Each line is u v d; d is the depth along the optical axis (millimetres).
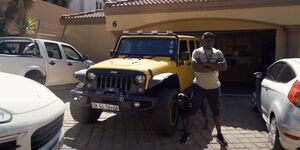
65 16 14461
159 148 4945
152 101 5145
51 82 8844
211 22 11492
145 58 6516
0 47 8148
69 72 9500
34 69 8156
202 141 5328
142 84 5289
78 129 5906
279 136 4438
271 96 5238
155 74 5531
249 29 11102
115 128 6031
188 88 7156
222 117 7117
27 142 2680
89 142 5195
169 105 5273
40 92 3475
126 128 6043
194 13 10852
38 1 16219
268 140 5238
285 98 4422
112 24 11812
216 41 15242
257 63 14727
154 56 6582
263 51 14555
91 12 15227
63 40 14367
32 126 2723
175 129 5645
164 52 6605
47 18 17016
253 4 10195
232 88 12508
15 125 2580
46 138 3047
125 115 7035
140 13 11453
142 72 5316
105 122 6441
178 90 6523
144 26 11734
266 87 5711
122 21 11680
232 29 11305
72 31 14258
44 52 8609
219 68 4879
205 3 10625
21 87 3389
